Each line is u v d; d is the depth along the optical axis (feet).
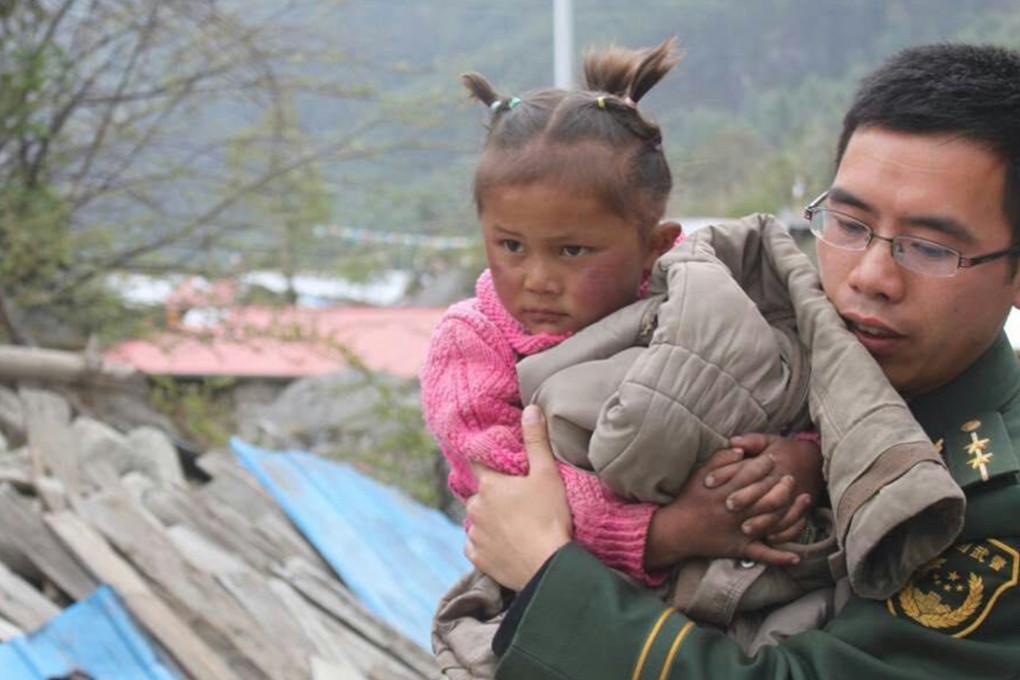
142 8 27.40
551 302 6.12
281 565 14.64
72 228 28.73
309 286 35.86
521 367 6.20
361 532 16.15
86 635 11.46
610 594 5.76
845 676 5.54
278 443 24.72
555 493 6.06
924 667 5.59
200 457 17.17
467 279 39.22
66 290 27.02
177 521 14.96
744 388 5.83
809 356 6.05
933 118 5.61
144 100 28.78
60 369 18.04
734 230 6.40
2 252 25.72
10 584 12.00
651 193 6.05
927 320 5.74
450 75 32.04
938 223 5.62
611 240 5.98
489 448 6.20
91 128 28.35
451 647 6.34
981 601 5.59
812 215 6.22
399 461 26.27
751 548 5.86
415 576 15.66
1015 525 5.65
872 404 5.55
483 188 6.07
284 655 12.22
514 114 6.09
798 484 5.87
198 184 29.37
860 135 5.83
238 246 29.53
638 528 5.93
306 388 28.81
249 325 26.84
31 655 11.07
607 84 6.32
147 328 27.50
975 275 5.70
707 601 5.86
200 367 31.14
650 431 5.69
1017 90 5.66
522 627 5.79
